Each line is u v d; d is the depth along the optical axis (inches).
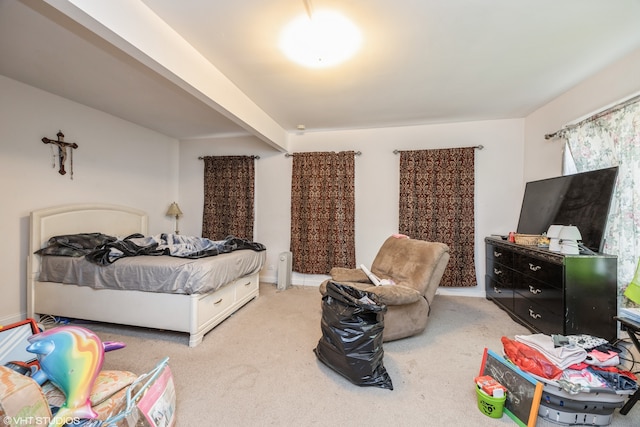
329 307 73.0
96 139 130.6
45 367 44.2
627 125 80.9
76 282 96.7
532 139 129.8
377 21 66.2
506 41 74.8
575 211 96.2
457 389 66.3
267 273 169.2
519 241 109.5
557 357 56.2
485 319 109.6
